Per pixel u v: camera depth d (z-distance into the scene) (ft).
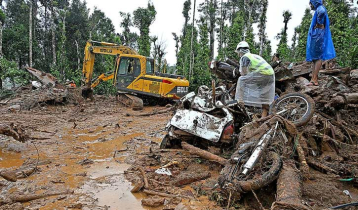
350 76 24.56
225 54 92.68
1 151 20.63
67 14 118.21
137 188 13.74
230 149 18.29
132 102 44.34
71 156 19.85
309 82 23.95
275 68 23.99
